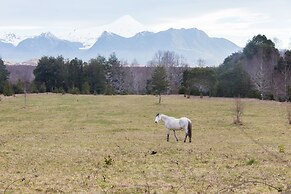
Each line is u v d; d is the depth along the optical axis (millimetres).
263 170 19359
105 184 16812
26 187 16469
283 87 89562
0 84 100375
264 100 81188
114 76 131250
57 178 18281
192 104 69250
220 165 21203
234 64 100750
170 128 32469
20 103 68688
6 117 52156
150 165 21438
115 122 47844
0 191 15719
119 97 83625
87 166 21422
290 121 45562
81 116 53438
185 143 31094
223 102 73312
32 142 31547
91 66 115688
